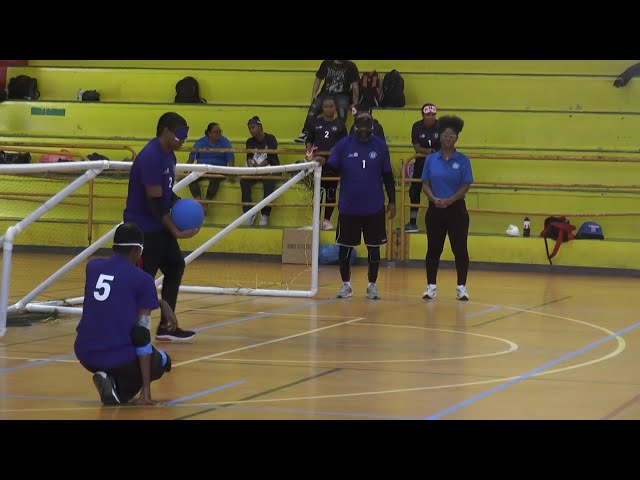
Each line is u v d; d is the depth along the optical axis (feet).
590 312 83.30
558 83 137.49
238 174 82.33
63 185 132.98
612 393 50.62
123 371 45.16
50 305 75.72
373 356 60.44
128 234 45.68
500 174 131.03
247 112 139.74
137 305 45.55
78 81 148.66
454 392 50.21
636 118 131.23
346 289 89.61
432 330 71.67
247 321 74.38
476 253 121.70
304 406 46.32
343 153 87.20
